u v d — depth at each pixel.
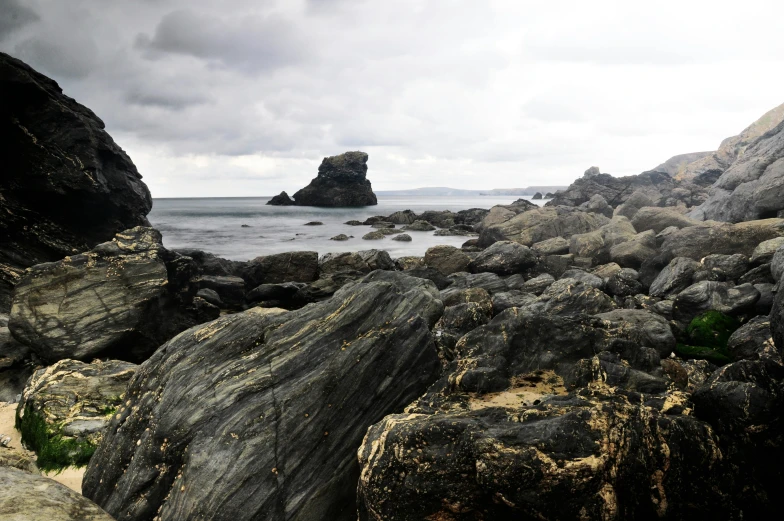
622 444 6.38
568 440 6.09
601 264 33.09
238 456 7.14
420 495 6.38
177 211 117.44
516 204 80.38
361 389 8.37
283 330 9.07
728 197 36.47
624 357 10.14
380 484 6.59
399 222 76.75
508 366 9.95
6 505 6.13
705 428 6.72
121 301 14.50
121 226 27.61
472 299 18.62
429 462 6.43
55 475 8.84
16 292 13.77
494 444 6.13
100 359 13.86
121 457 7.89
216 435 7.39
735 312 16.83
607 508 5.77
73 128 24.66
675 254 24.88
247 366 8.38
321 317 9.34
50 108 24.02
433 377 9.34
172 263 16.61
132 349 14.81
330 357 8.50
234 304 25.16
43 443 9.44
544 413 6.82
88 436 9.59
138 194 28.80
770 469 6.48
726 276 20.38
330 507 7.41
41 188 23.41
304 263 30.55
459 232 60.62
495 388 9.04
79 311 14.06
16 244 22.83
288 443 7.46
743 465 6.52
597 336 10.52
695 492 6.38
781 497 6.45
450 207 159.88
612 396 8.04
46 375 11.69
